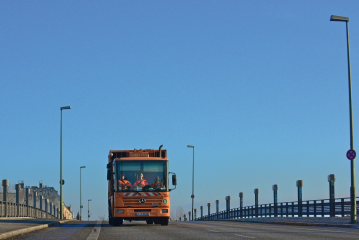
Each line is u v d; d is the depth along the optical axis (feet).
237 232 60.13
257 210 152.66
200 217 253.85
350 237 49.57
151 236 52.65
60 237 51.98
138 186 77.41
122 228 73.36
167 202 77.61
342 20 84.79
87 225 87.76
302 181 120.88
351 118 82.64
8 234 51.67
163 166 79.00
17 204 127.95
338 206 100.68
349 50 84.58
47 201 191.83
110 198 85.20
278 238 48.34
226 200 194.59
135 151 82.99
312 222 85.92
